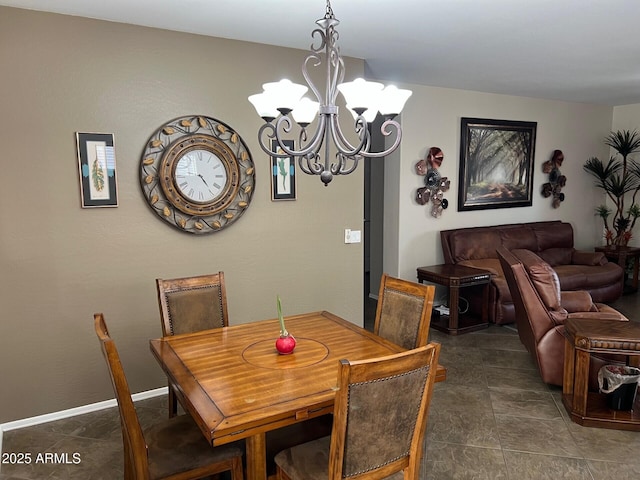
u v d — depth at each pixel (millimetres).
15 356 2873
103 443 2742
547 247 5910
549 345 3264
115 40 2949
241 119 3438
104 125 2969
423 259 5426
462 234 5332
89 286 3031
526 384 3488
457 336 4562
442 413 3055
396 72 4434
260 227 3605
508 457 2562
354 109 1908
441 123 5320
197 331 2727
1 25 2646
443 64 4109
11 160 2740
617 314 3293
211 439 1538
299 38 3326
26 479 2412
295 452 1895
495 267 4961
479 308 4898
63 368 3010
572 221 6715
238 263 3543
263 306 3689
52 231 2889
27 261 2842
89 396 3107
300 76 3645
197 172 3266
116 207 3059
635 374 2883
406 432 1620
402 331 2520
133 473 1924
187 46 3188
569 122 6422
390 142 5195
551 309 3291
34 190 2814
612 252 6109
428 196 5289
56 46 2789
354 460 1523
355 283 4133
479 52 3705
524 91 5523
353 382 1416
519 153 5969
